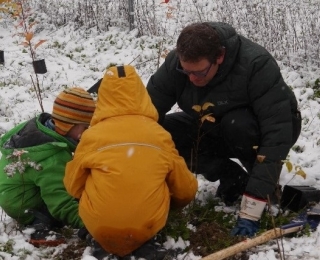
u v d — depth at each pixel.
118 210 1.90
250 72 2.19
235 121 2.28
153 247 2.09
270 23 5.00
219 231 2.23
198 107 2.20
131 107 1.99
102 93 2.02
